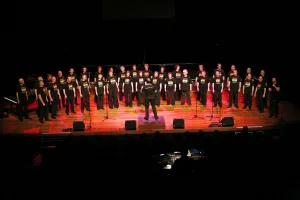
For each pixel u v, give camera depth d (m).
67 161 9.30
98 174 8.79
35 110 16.81
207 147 10.52
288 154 9.52
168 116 15.97
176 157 10.80
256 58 21.53
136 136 14.48
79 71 21.81
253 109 16.69
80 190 8.35
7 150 12.02
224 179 8.55
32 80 19.11
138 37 21.95
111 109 16.97
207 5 21.25
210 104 17.31
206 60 22.59
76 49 21.89
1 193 8.43
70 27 21.27
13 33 20.48
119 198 8.10
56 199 8.12
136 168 8.92
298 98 18.03
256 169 8.91
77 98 18.53
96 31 21.55
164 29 21.67
